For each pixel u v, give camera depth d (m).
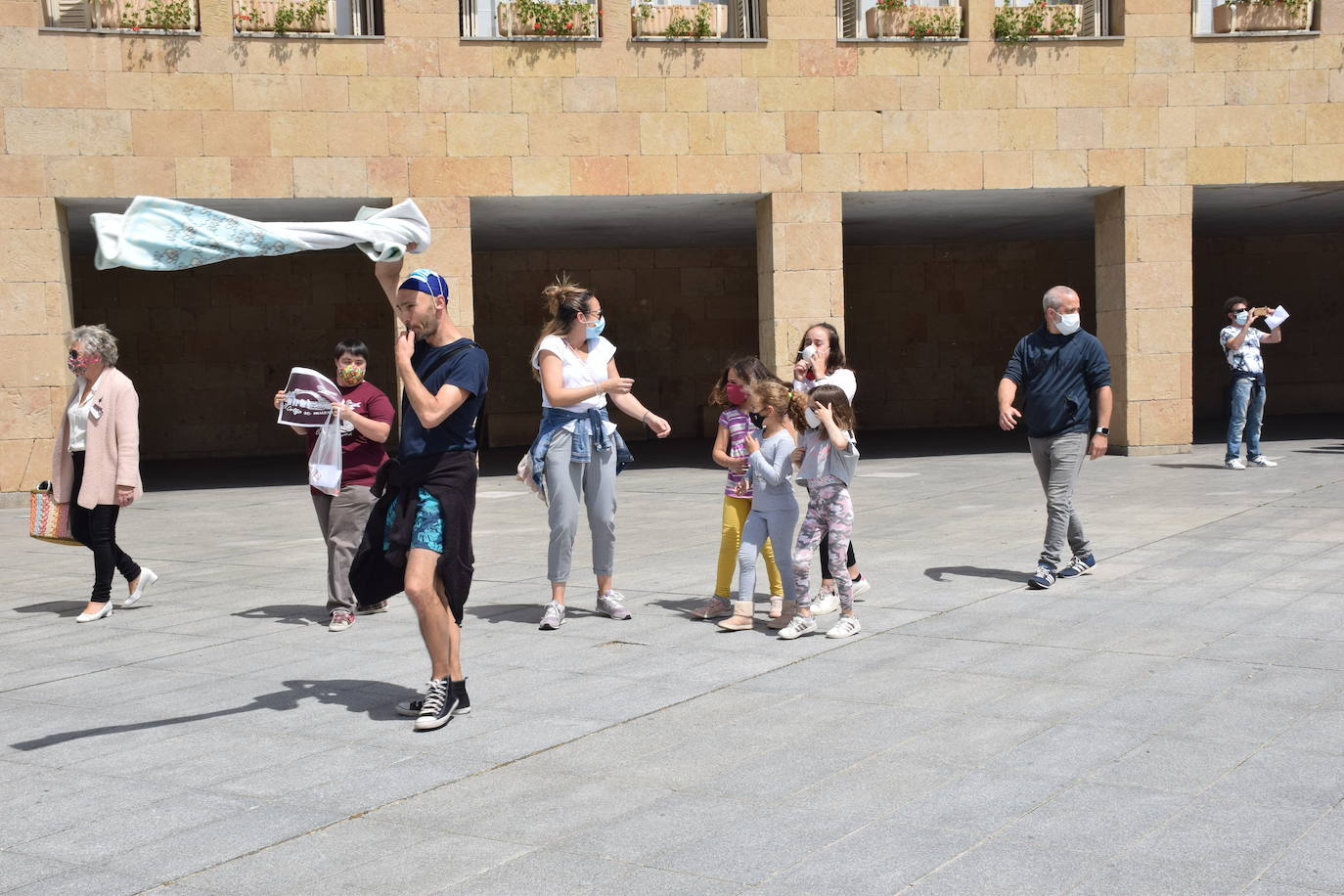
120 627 8.17
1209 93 18.66
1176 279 18.78
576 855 4.07
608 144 18.05
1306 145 18.72
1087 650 6.53
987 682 6.02
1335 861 3.80
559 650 7.07
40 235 16.61
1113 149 18.64
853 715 5.56
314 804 4.64
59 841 4.33
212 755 5.29
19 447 16.58
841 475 7.15
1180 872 3.76
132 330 25.80
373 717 5.81
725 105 18.20
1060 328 8.48
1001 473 16.67
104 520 8.49
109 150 16.77
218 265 26.11
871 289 28.52
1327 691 5.60
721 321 28.09
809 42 18.28
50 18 16.61
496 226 21.94
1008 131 18.56
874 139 18.45
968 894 3.66
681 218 21.47
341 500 7.90
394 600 8.88
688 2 18.23
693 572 9.55
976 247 28.66
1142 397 18.78
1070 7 18.55
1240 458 16.41
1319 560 8.71
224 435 26.31
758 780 4.74
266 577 10.03
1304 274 29.42
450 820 4.43
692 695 6.00
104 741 5.54
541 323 27.39
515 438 26.78
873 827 4.22
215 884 3.91
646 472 18.89
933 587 8.48
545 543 11.46
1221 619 7.08
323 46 17.33
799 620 7.18
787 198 18.38
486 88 17.78
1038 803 4.38
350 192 17.53
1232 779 4.54
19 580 10.34
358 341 8.09
